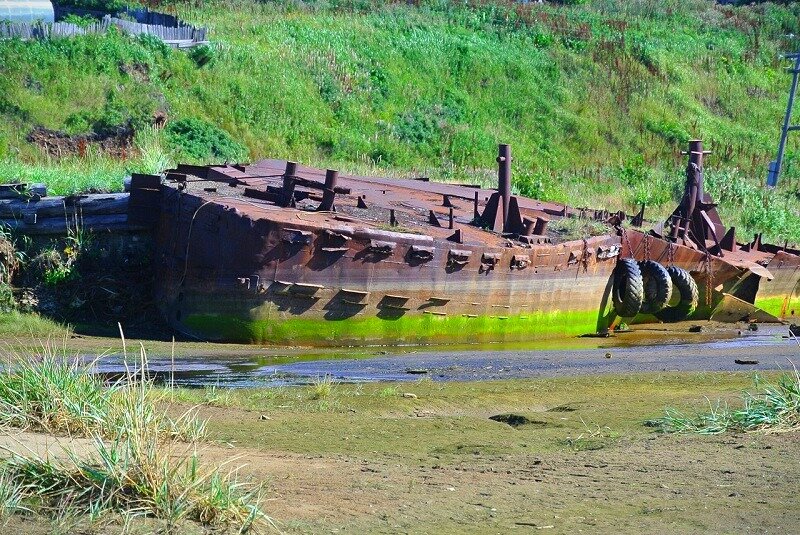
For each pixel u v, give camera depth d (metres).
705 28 124.00
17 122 66.44
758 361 34.53
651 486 15.16
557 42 108.19
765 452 17.45
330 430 20.17
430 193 50.16
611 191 83.06
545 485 15.23
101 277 37.44
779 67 119.44
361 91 87.44
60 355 28.52
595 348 38.44
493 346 37.75
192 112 74.81
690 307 46.88
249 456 16.59
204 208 35.00
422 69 95.19
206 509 12.12
